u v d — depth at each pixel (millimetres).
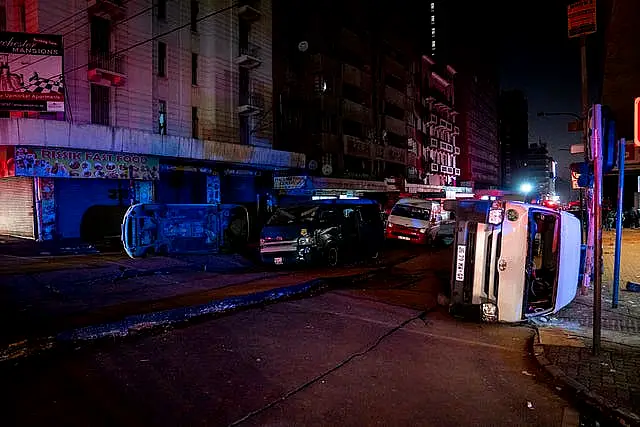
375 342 5770
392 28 47688
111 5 19312
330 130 36750
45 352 4926
